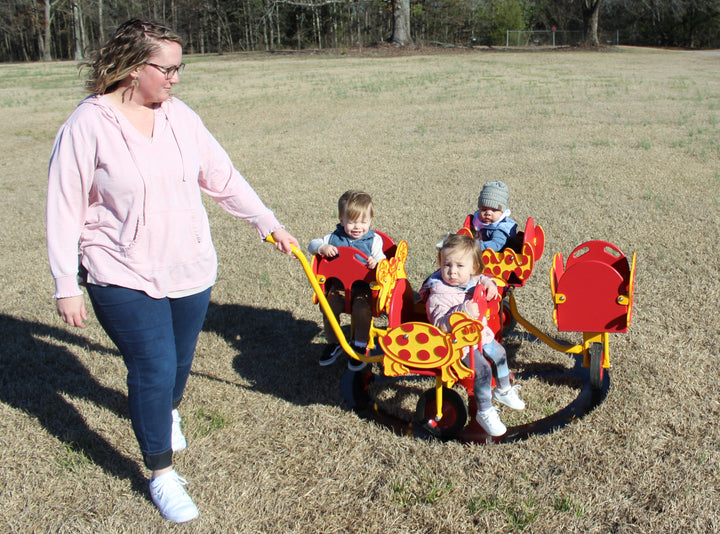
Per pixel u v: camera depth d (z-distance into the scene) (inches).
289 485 116.3
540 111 561.6
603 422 128.2
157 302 103.7
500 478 114.5
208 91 806.5
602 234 237.8
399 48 1503.4
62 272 95.7
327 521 107.1
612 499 107.0
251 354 167.0
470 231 165.6
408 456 122.1
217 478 118.8
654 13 1818.4
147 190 97.6
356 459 122.1
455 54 1389.0
